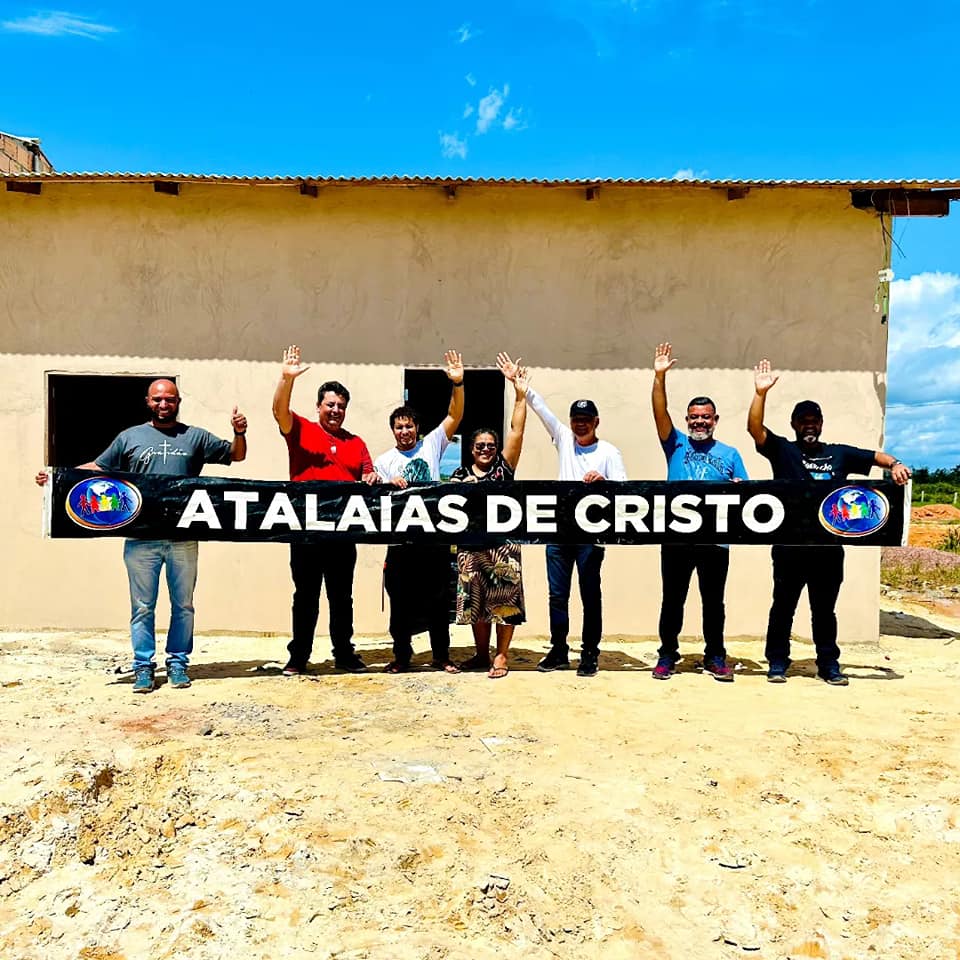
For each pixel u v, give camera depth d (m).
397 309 7.28
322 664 6.10
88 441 10.48
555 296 7.29
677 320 7.27
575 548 5.77
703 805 3.80
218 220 7.25
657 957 3.07
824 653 5.67
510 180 6.82
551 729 4.61
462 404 5.71
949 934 3.16
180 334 7.26
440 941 3.03
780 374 7.25
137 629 5.30
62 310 7.25
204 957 2.94
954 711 5.04
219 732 4.46
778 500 5.50
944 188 6.80
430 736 4.47
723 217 7.25
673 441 5.79
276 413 5.46
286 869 3.32
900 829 3.67
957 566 13.31
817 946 3.13
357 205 7.25
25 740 4.25
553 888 3.30
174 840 3.53
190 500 5.34
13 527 7.23
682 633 7.29
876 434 7.22
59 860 3.38
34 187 7.11
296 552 5.59
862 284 7.21
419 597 5.77
